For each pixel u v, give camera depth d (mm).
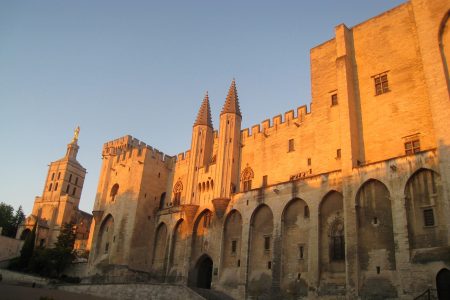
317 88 44688
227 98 53906
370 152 37000
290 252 38125
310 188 38094
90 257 58469
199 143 54688
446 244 27688
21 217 107188
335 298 32875
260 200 42625
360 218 33062
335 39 44375
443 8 32562
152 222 57156
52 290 43875
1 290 34469
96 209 61688
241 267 41469
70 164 115000
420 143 34219
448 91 30250
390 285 29594
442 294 26672
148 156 59531
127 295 42438
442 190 28969
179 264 50125
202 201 50594
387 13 40312
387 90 37875
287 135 46719
